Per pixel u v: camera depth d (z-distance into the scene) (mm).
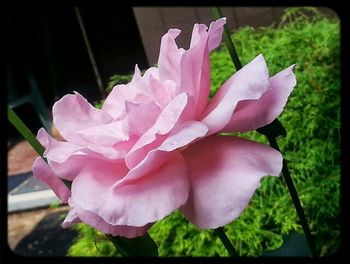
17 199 835
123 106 180
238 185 144
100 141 154
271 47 645
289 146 598
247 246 561
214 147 156
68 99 173
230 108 146
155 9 701
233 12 723
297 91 598
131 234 153
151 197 143
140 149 147
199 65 153
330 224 534
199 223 143
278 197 574
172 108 146
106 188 148
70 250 662
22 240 787
